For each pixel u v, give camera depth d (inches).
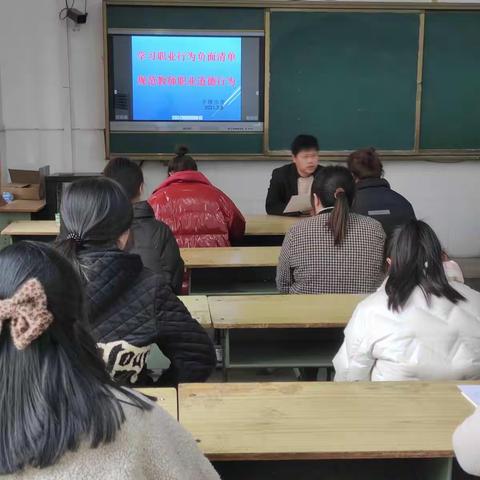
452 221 253.3
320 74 238.4
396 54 239.0
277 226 177.6
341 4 233.3
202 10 230.7
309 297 108.1
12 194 209.9
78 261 60.7
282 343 117.9
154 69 233.0
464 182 251.6
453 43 240.1
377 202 138.7
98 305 61.4
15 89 236.5
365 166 141.6
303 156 187.0
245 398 67.5
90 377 32.6
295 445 58.6
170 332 66.5
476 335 74.2
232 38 233.1
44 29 234.2
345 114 241.8
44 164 241.4
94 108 239.8
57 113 239.0
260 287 163.8
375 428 61.7
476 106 245.1
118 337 63.7
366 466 73.1
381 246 110.6
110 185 64.7
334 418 63.6
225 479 73.5
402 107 242.8
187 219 151.3
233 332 117.1
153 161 242.2
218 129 238.5
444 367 73.7
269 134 240.5
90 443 31.4
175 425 36.3
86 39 235.5
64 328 32.3
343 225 109.1
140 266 64.6
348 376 78.0
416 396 68.5
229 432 60.6
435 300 74.3
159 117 236.4
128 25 229.5
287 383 71.4
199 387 69.4
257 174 245.4
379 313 75.4
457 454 47.5
